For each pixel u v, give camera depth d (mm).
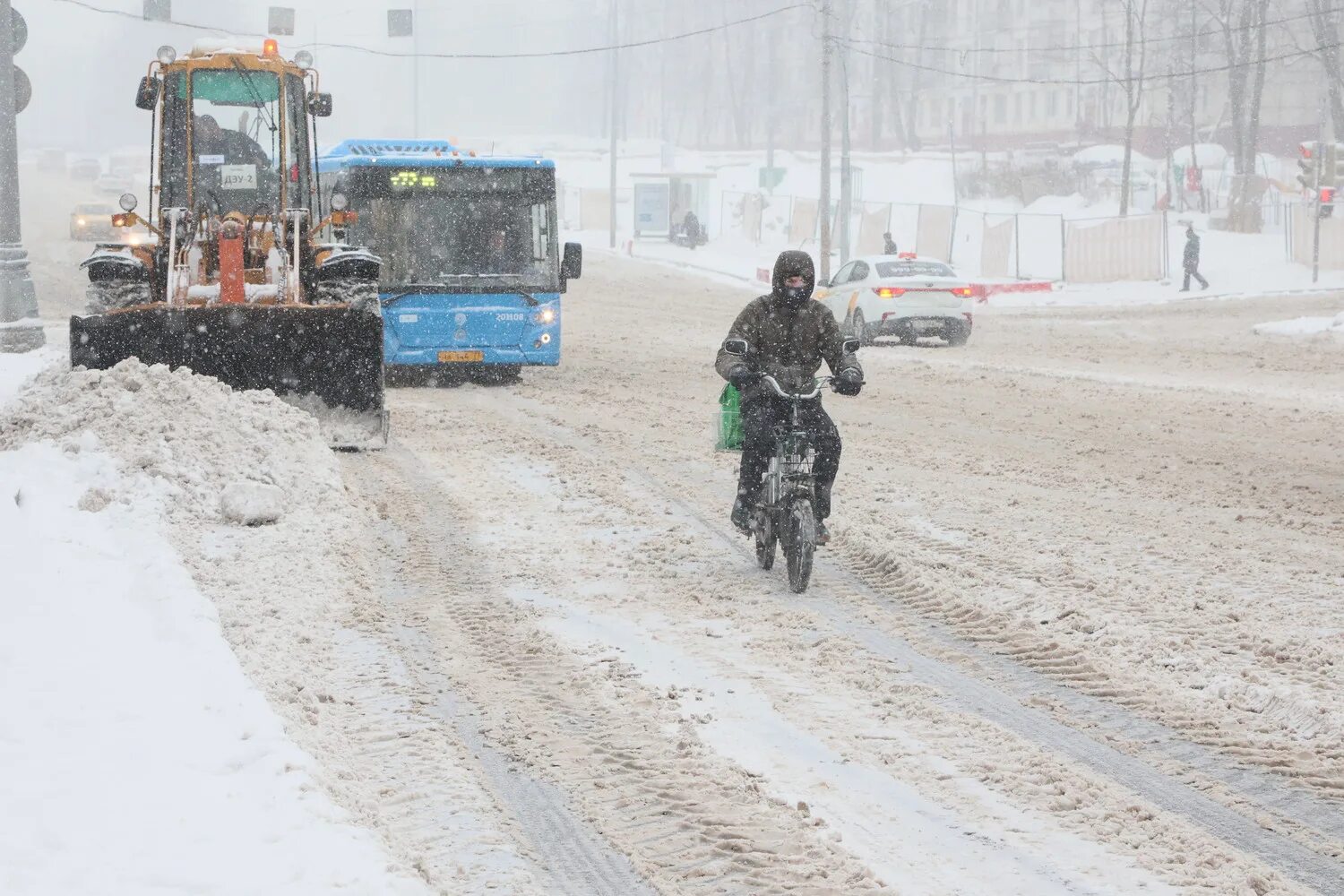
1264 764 22531
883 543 38500
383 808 20781
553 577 35406
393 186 77312
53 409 45875
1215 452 55438
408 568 36281
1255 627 30297
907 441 58375
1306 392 76062
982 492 46719
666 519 42375
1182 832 19859
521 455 53719
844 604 33000
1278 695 25344
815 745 23594
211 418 44594
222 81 60156
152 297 61188
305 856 17031
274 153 60562
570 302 151625
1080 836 19812
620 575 35719
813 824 20203
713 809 20797
